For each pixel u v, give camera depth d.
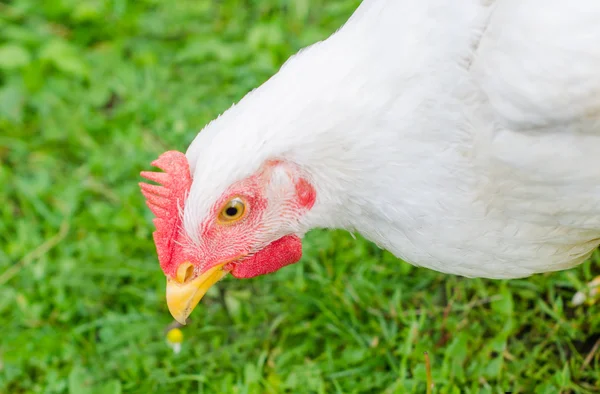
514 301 0.74
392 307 0.74
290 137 0.60
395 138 0.60
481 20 0.59
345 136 0.60
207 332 0.76
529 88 0.58
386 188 0.61
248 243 0.63
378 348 0.73
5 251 0.82
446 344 0.73
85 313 0.78
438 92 0.59
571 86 0.57
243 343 0.75
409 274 0.76
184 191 0.62
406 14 0.60
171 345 0.75
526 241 0.62
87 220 0.82
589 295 0.73
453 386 0.70
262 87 0.61
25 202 0.84
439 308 0.74
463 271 0.64
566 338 0.72
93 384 0.75
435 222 0.61
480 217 0.61
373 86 0.60
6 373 0.76
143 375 0.75
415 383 0.71
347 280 0.76
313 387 0.72
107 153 0.85
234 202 0.61
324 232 0.78
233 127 0.61
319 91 0.60
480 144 0.60
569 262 0.64
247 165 0.60
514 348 0.72
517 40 0.58
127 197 0.82
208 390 0.74
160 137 0.85
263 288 0.78
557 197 0.60
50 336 0.77
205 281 0.64
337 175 0.61
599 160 0.59
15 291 0.80
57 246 0.82
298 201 0.62
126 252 0.81
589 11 0.57
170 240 0.63
